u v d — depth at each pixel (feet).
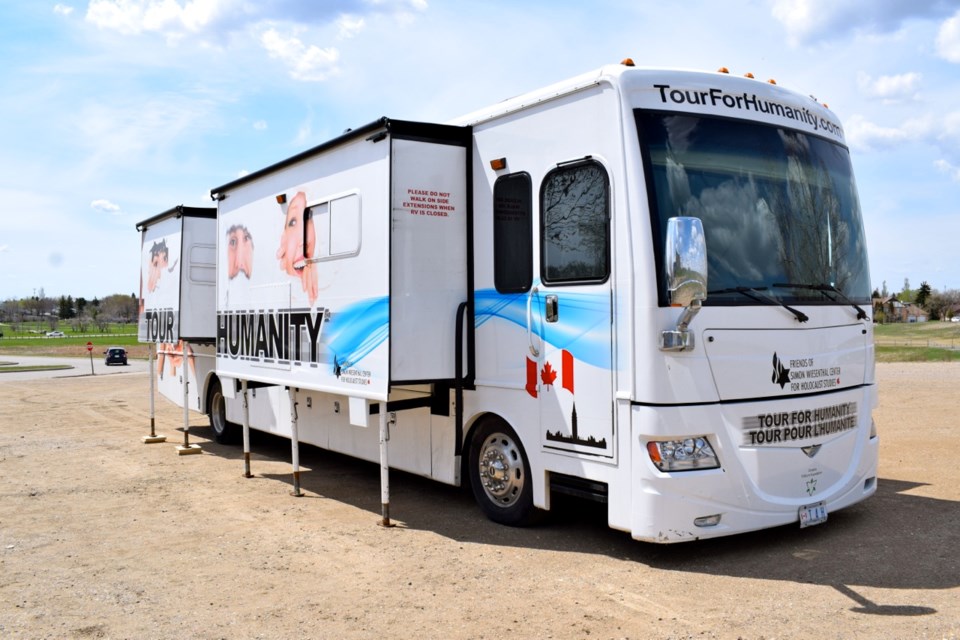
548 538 19.76
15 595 16.57
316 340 23.56
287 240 25.39
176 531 21.44
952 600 15.01
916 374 68.95
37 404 59.41
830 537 19.29
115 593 16.57
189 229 35.06
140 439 39.29
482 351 20.74
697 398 16.57
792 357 18.01
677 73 17.81
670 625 14.17
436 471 22.47
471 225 21.17
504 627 14.30
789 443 17.83
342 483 27.63
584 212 17.92
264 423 32.14
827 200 19.70
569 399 18.17
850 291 19.83
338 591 16.43
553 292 18.58
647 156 16.90
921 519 20.80
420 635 14.07
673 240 15.70
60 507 24.56
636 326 16.60
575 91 18.19
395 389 23.61
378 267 20.44
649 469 16.37
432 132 20.72
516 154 19.80
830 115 20.89
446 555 18.65
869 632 13.62
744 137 18.31
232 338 29.60
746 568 17.15
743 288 17.40
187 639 14.14
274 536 20.76
